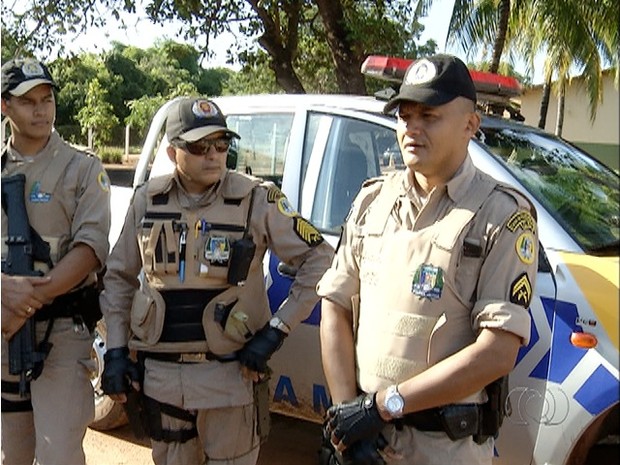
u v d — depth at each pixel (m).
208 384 2.38
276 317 2.46
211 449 2.47
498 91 3.58
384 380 1.91
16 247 2.62
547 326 2.56
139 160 4.07
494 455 2.68
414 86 1.89
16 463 2.80
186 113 2.36
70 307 2.71
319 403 3.17
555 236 2.72
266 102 3.69
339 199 3.32
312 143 3.46
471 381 1.79
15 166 2.69
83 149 2.79
